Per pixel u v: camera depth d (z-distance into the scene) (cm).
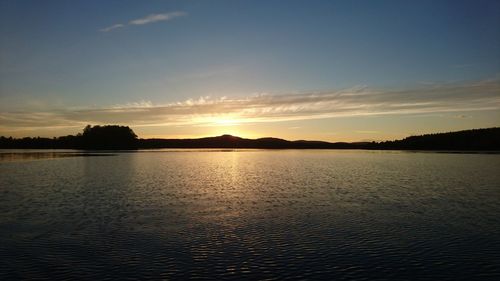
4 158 12825
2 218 3325
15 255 2330
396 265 2172
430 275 2033
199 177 6881
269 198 4466
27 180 6178
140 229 2969
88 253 2375
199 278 1991
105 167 9062
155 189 5206
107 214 3516
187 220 3284
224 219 3328
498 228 3012
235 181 6247
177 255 2345
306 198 4469
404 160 12962
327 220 3291
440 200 4334
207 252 2400
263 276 2017
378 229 2978
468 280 1972
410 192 4969
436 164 10619
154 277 2003
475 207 3912
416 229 2977
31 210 3678
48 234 2808
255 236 2773
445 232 2889
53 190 5038
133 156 15500
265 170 8588
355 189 5266
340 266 2155
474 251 2423
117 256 2320
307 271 2083
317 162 12038
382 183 5991
